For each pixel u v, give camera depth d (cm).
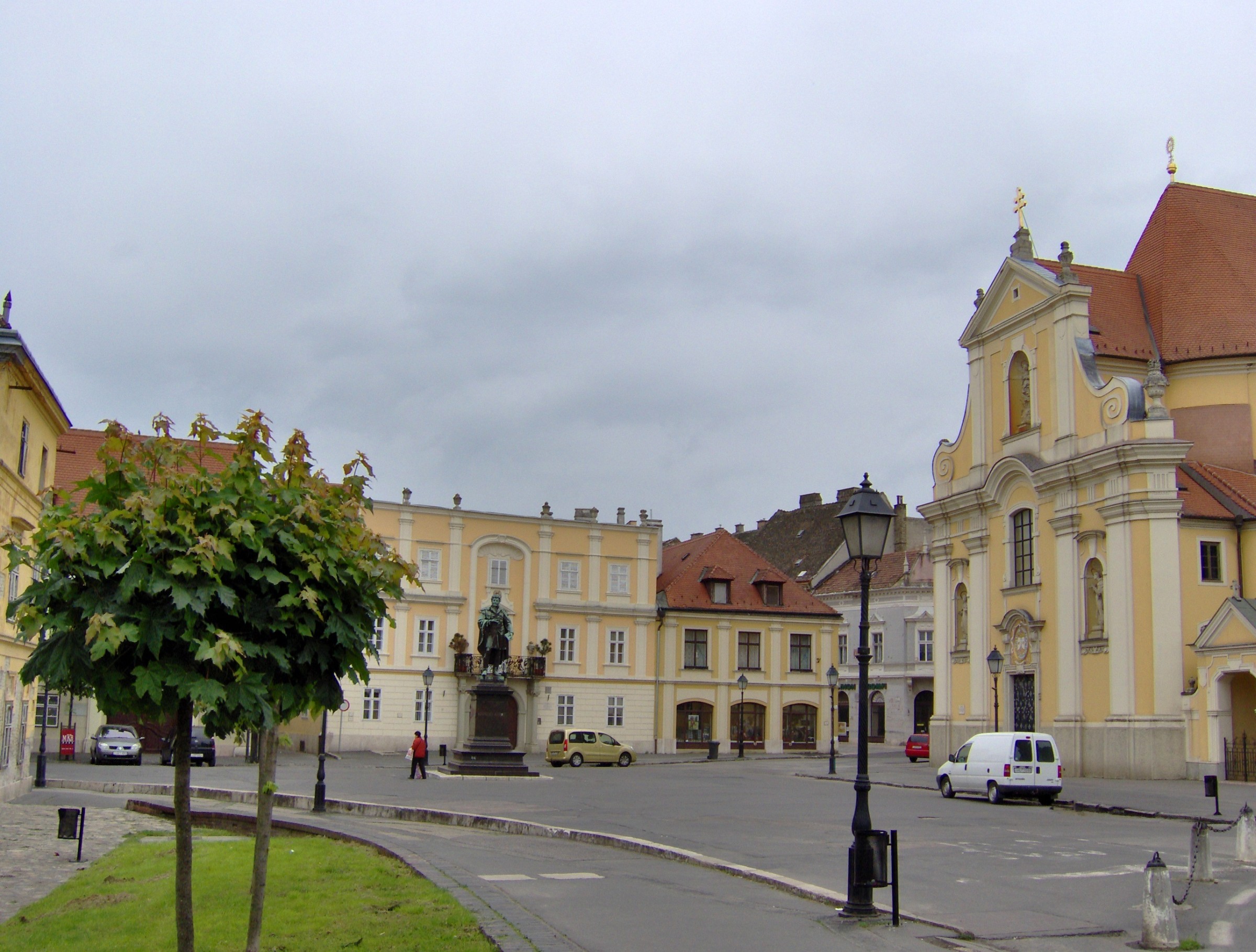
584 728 6512
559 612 6562
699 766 5253
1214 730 3681
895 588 7750
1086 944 1221
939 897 1495
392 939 1091
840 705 8075
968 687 4819
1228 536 4022
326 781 3691
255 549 905
